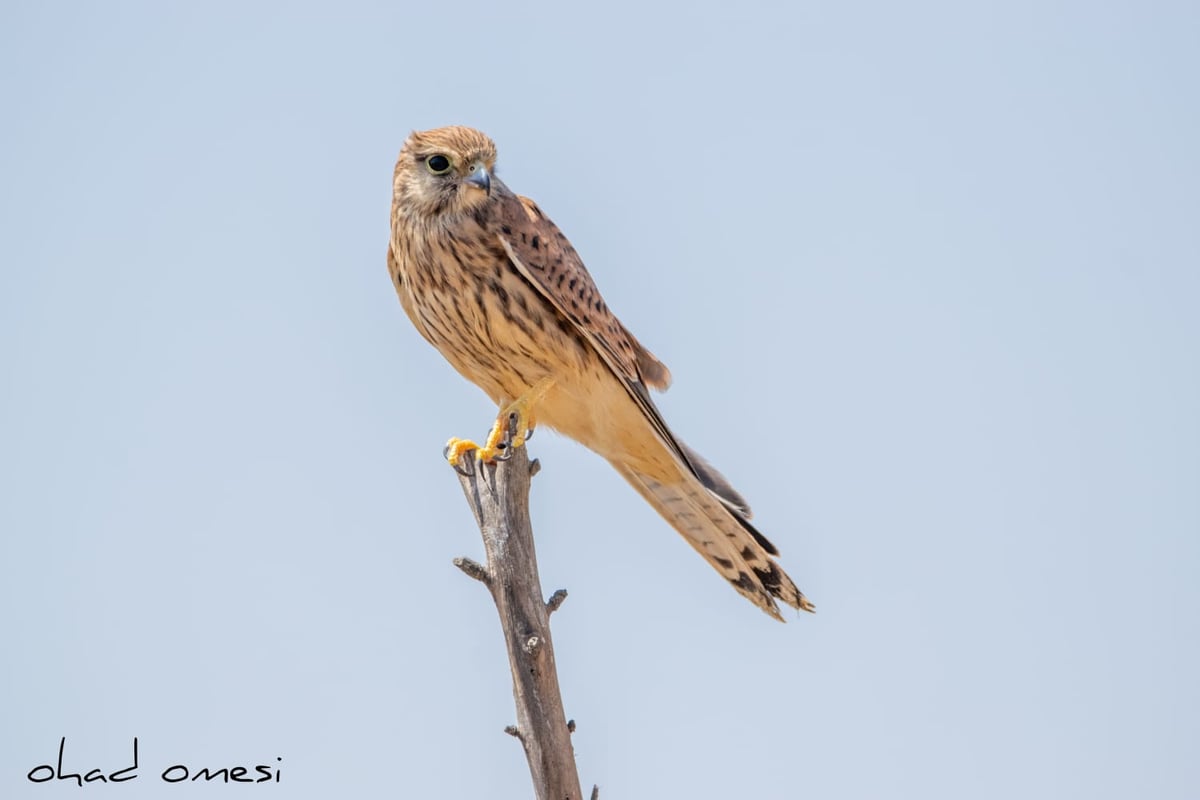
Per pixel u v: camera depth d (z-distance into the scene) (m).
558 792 8.64
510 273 11.23
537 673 8.70
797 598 11.68
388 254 11.94
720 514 11.60
